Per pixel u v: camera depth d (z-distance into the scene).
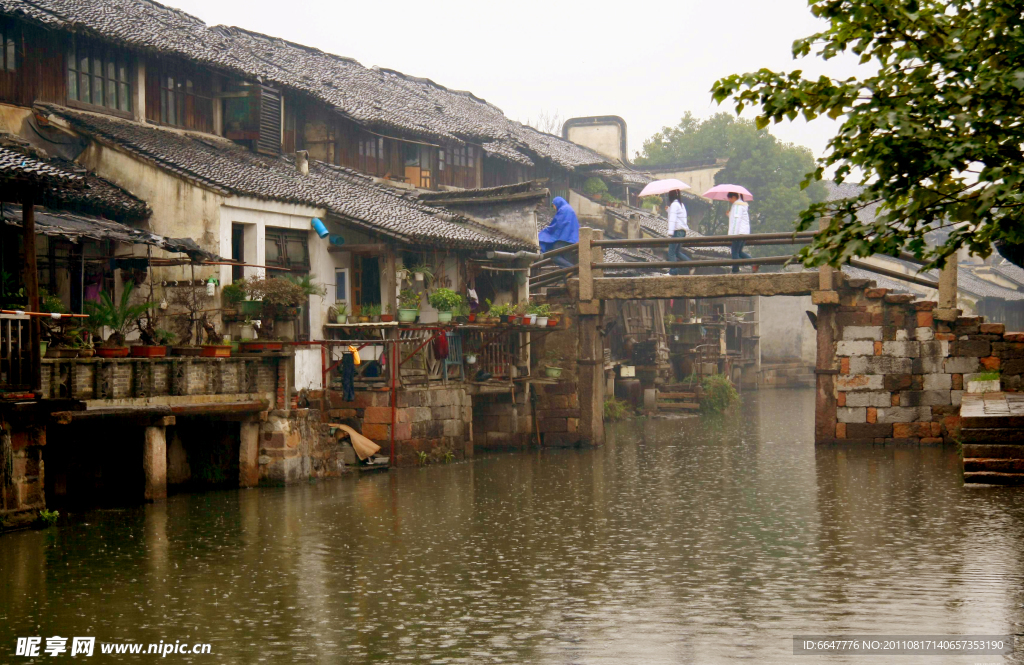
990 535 14.23
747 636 9.95
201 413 18.20
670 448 27.78
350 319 23.53
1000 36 7.92
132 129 23.22
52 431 17.78
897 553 13.44
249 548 14.28
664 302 43.03
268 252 22.58
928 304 25.95
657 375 40.25
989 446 18.19
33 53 21.89
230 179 21.98
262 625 10.55
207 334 19.72
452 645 9.85
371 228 23.05
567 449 27.69
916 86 8.23
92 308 17.59
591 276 27.70
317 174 27.14
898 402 26.11
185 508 17.36
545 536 15.27
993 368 25.64
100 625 10.52
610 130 53.94
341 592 11.90
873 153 8.08
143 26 24.75
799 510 17.23
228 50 28.28
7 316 13.96
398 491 19.66
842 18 8.45
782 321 56.62
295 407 20.95
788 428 33.34
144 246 20.86
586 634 10.15
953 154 7.75
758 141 55.91
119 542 14.53
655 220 48.38
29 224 14.55
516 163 40.09
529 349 28.67
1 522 14.78
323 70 33.72
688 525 16.09
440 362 24.75
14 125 21.52
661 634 10.09
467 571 12.97
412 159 33.78
